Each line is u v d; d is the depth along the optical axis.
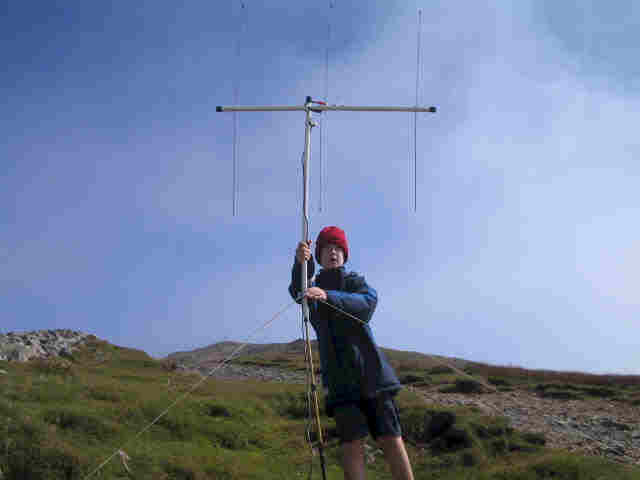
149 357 21.52
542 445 7.98
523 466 6.61
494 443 7.84
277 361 26.33
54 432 6.39
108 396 9.26
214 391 12.38
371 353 3.57
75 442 6.40
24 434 6.02
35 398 8.42
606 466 6.54
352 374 3.49
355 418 3.41
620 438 9.12
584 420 10.98
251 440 8.26
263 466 6.91
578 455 6.99
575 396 15.36
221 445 7.86
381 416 3.52
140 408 8.27
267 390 12.77
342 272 3.87
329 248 3.95
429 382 18.02
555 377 19.97
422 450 7.93
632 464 7.02
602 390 16.22
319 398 10.92
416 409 8.97
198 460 6.54
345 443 3.40
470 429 8.02
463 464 7.19
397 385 3.61
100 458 5.96
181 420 8.14
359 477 3.30
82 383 10.23
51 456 5.73
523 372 21.23
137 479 5.78
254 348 29.31
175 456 6.49
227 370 22.97
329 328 3.61
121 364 19.14
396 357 22.75
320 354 3.62
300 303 3.73
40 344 19.91
